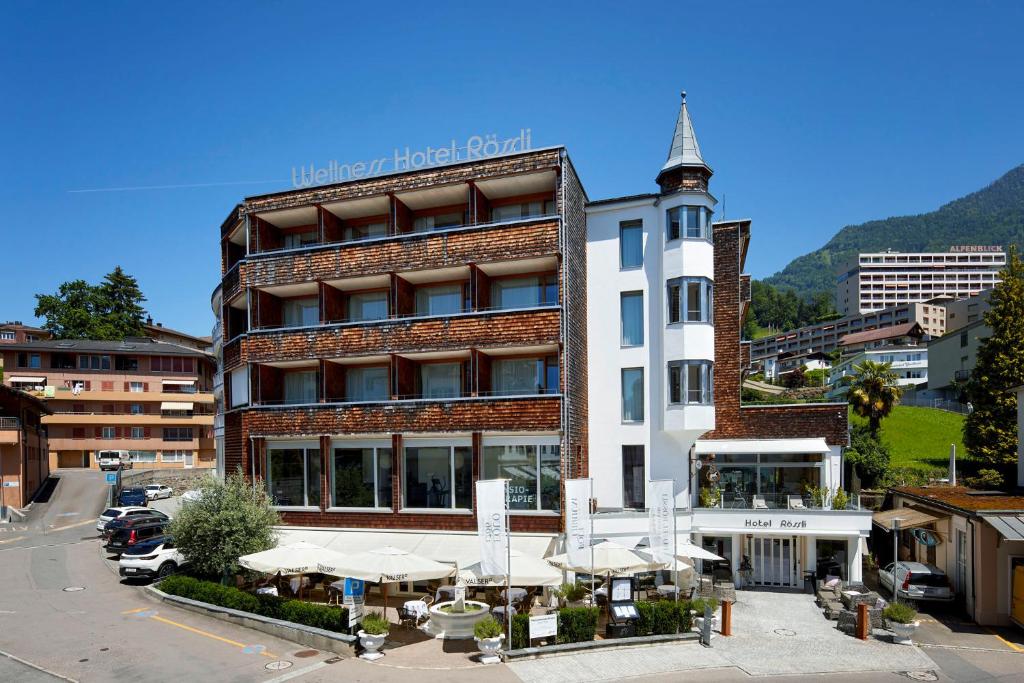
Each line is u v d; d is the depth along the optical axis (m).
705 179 30.53
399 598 26.44
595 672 18.61
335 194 31.25
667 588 26.08
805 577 29.34
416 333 29.30
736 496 30.34
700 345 29.45
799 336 180.25
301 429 30.34
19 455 52.81
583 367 30.47
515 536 26.61
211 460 79.06
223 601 23.94
